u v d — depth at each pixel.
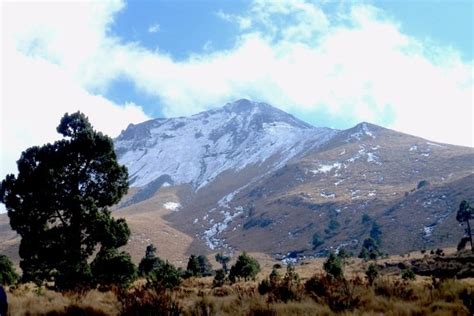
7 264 49.00
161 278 27.59
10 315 14.23
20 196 30.66
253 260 60.28
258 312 13.38
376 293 15.32
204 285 41.47
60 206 31.12
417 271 92.94
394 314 12.59
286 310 13.13
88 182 32.31
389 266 104.06
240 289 17.73
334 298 13.98
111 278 29.05
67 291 19.98
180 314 13.70
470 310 12.70
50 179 30.31
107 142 32.22
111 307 15.20
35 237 30.36
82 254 30.67
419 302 13.84
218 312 13.52
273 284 17.12
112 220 30.75
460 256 98.62
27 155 31.22
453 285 14.88
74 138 31.89
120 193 33.34
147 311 13.61
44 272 31.11
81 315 14.38
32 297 17.72
